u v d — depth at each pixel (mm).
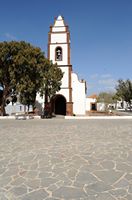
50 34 38281
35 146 9977
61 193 4941
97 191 5000
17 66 30047
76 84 38250
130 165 6887
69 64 37438
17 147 9812
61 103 41312
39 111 36594
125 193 4867
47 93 33031
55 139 11852
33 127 18188
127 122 23344
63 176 6012
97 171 6367
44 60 32031
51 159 7730
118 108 101875
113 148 9398
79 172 6309
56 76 32656
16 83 30469
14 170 6574
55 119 29406
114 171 6336
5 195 4895
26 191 5086
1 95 36188
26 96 31828
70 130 15867
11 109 46469
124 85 67000
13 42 30984
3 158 7938
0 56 29984
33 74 30984
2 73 30891
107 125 19719
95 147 9656
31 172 6379
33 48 31734
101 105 67812
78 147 9695
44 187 5293
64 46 37875
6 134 14000
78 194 4871
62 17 38438
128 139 11672
